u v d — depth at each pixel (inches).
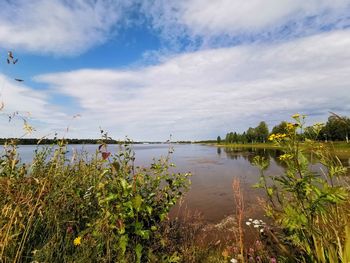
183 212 236.4
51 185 94.0
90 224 93.9
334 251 71.7
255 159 99.2
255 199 280.5
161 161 129.1
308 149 87.7
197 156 1242.0
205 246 149.2
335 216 82.1
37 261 73.3
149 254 98.5
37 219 86.2
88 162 129.2
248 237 161.9
